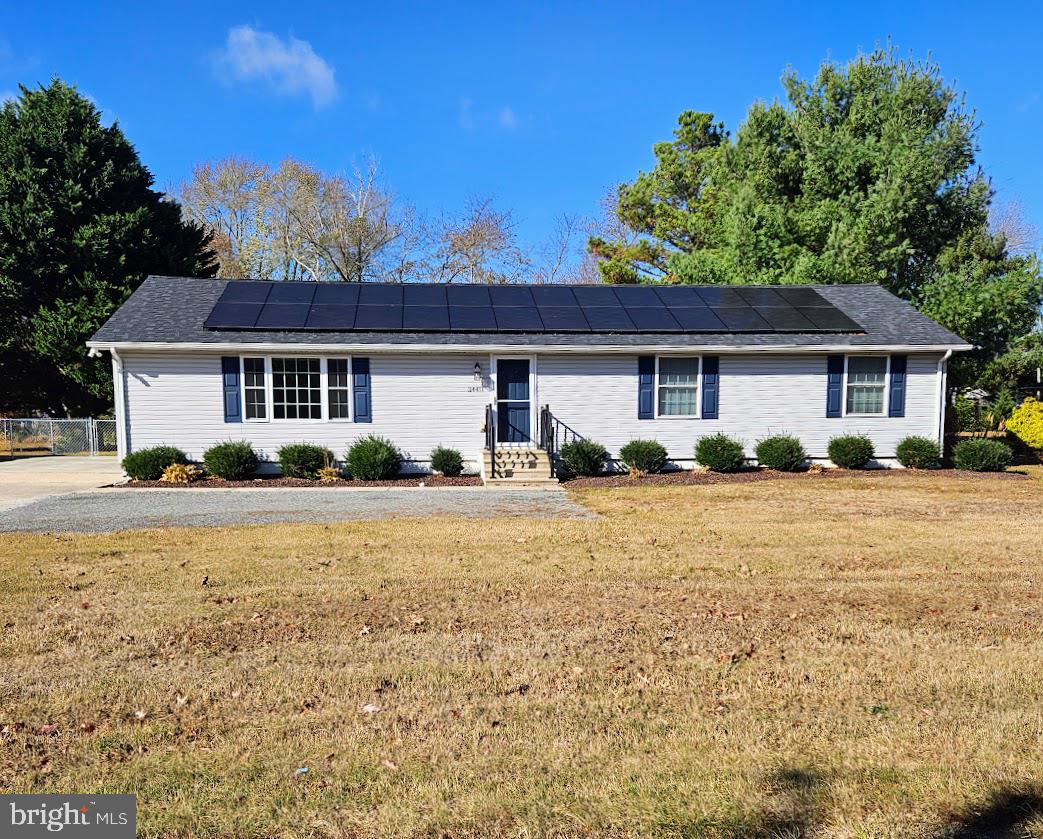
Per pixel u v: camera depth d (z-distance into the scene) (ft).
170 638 17.79
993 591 22.00
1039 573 24.13
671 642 17.65
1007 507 37.86
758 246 77.61
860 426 54.65
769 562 25.50
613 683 15.33
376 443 49.78
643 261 108.78
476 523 32.94
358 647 17.25
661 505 38.75
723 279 78.43
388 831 10.27
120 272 74.38
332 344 49.34
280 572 23.84
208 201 126.21
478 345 50.60
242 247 126.00
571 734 13.08
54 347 70.28
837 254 73.67
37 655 16.72
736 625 18.88
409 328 52.06
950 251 77.92
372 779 11.60
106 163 75.31
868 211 74.43
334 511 36.63
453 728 13.30
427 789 11.28
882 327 55.67
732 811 10.64
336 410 51.72
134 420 49.75
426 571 24.04
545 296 59.47
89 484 48.37
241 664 16.21
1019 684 15.08
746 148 87.35
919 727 13.24
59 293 73.41
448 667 16.07
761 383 53.98
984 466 52.85
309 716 13.76
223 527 31.91
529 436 52.85
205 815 10.66
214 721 13.58
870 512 36.32
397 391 51.78
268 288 57.82
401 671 15.83
